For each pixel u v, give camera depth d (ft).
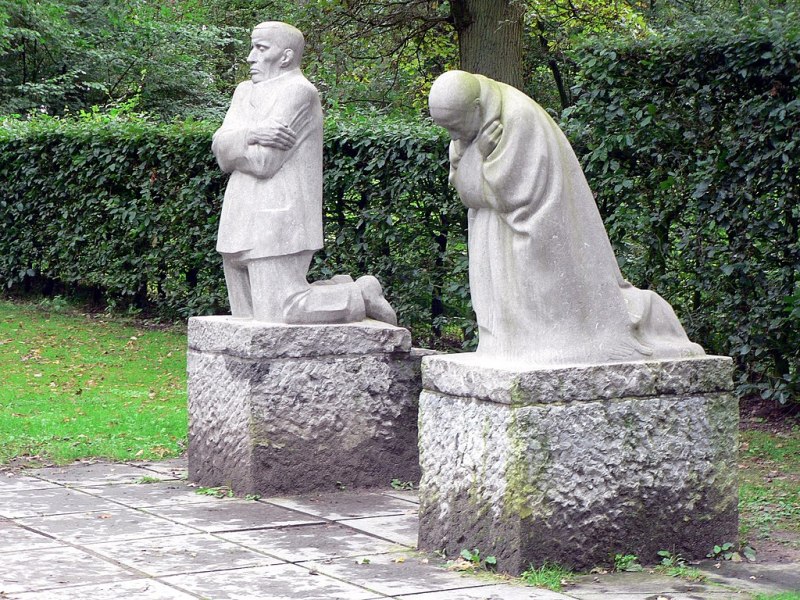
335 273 43.32
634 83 33.12
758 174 31.73
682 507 19.72
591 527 18.97
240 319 26.94
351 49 61.67
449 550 19.86
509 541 18.57
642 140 33.06
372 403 26.55
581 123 33.94
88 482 26.68
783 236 31.94
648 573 18.97
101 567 19.12
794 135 30.76
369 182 42.14
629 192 33.81
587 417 18.88
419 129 41.01
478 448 19.17
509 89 19.71
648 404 19.39
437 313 41.73
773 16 31.81
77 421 33.32
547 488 18.62
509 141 19.12
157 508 24.07
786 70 30.68
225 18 93.71
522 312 19.45
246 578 18.52
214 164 47.93
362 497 25.63
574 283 19.29
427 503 20.47
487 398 18.94
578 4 62.18
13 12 88.22
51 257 55.77
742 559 20.01
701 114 32.30
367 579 18.51
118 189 51.80
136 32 91.25
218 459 26.40
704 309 33.40
